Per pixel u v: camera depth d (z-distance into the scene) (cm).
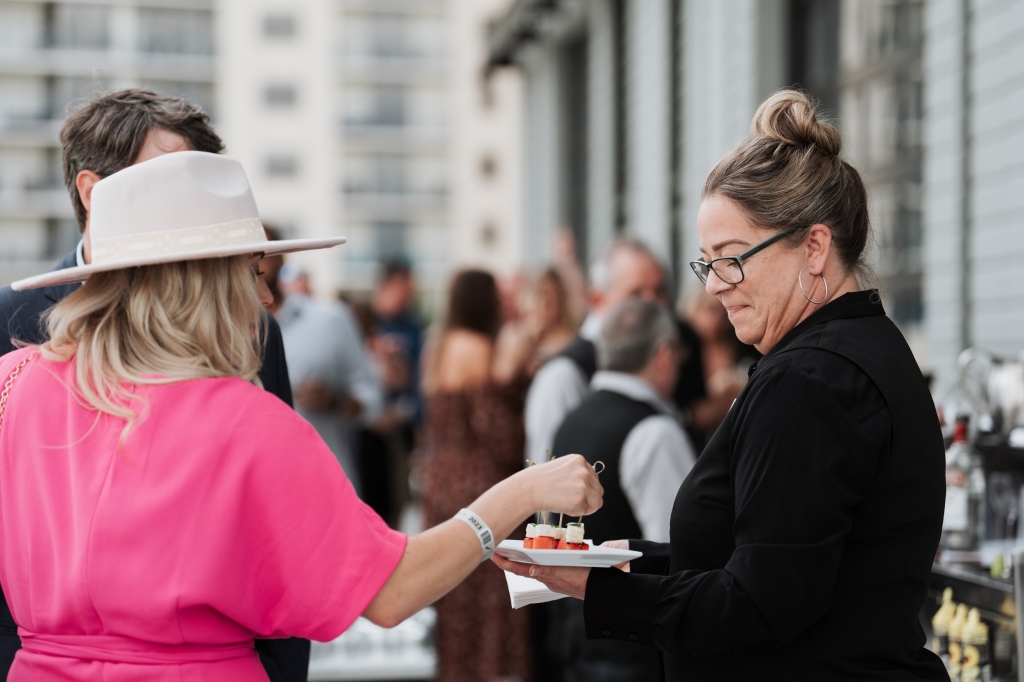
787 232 164
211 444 152
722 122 749
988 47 432
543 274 513
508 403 450
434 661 345
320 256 5194
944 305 468
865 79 579
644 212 961
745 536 155
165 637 150
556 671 373
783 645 153
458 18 5009
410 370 822
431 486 454
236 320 164
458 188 4934
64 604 152
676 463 314
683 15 854
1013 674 221
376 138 5338
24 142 5212
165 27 5256
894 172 543
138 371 157
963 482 265
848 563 157
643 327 325
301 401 509
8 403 165
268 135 5106
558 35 1261
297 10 5131
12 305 201
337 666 339
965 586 239
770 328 169
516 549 164
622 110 1072
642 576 163
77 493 154
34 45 5212
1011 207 416
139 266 160
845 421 151
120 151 194
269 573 154
